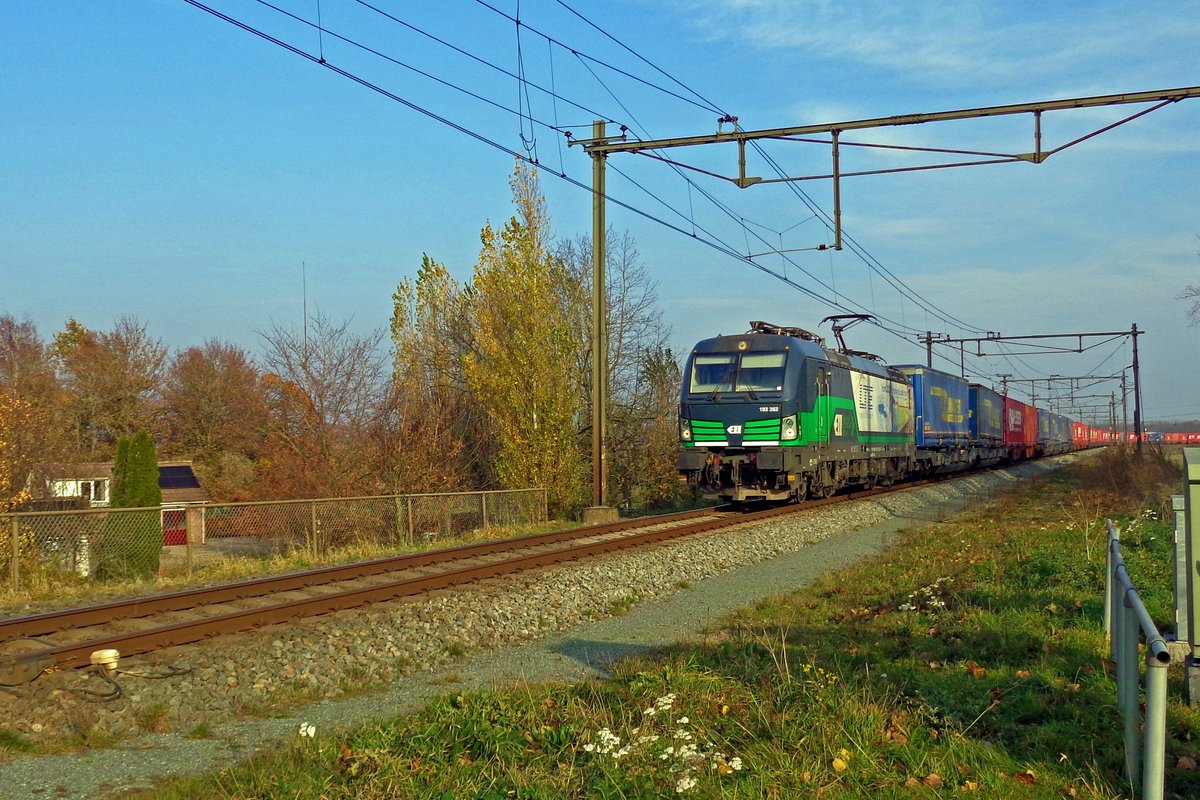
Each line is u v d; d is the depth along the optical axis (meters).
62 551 15.15
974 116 17.20
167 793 5.97
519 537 18.81
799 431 23.62
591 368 33.81
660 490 34.31
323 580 13.56
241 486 48.91
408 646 10.20
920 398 36.50
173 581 15.05
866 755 6.08
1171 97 16.09
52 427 22.17
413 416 28.50
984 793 5.59
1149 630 4.97
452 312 33.88
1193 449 6.34
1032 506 26.94
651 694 7.62
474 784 6.01
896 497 29.38
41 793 6.01
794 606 12.34
